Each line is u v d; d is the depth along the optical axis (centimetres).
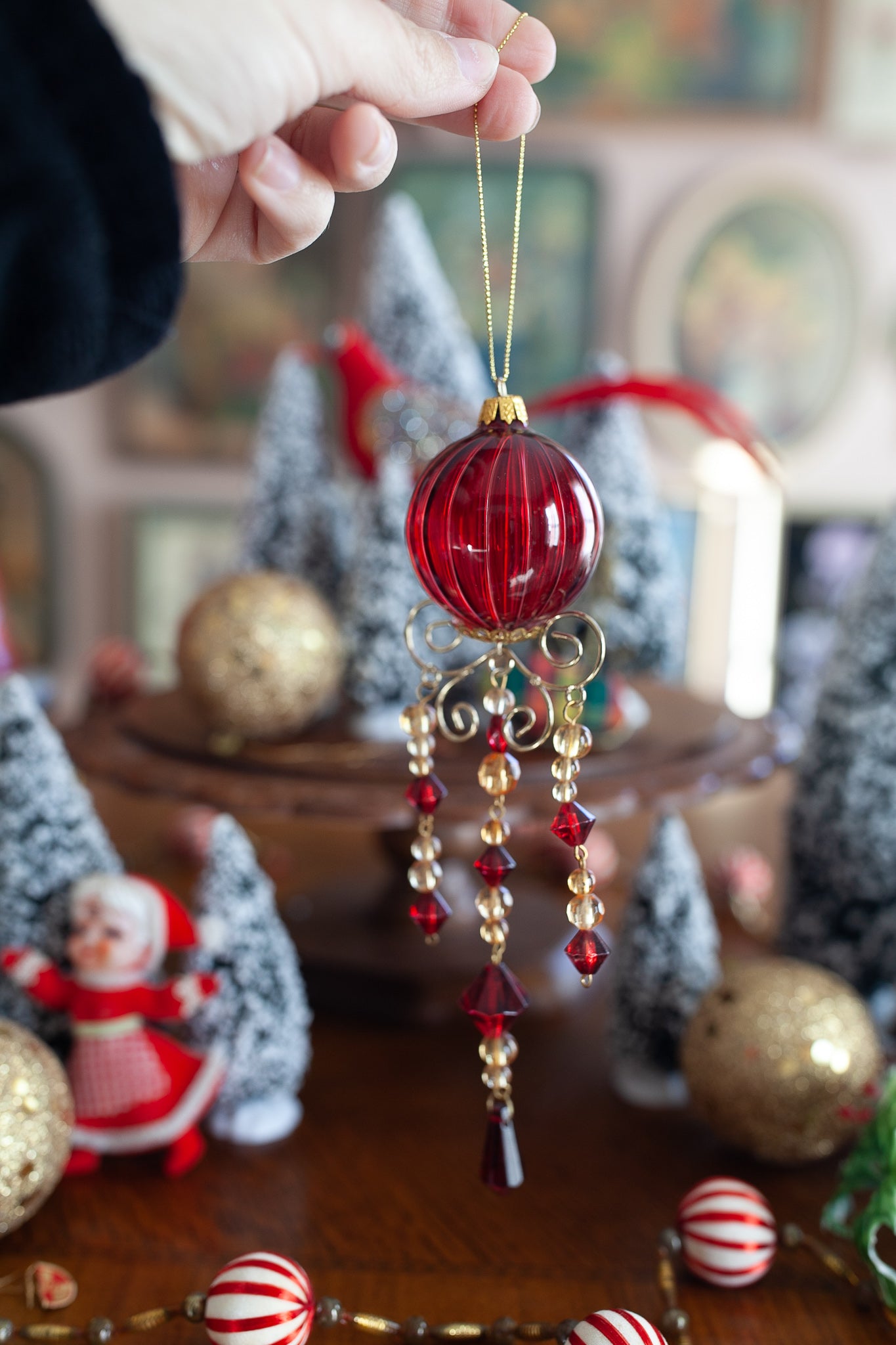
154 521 156
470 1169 55
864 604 63
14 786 56
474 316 149
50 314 37
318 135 47
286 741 63
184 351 153
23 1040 51
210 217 48
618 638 73
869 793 61
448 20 47
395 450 70
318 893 73
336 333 71
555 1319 48
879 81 142
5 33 36
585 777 59
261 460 78
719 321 150
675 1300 48
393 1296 49
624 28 142
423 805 46
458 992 65
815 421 153
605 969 69
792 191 145
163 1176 55
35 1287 48
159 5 38
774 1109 52
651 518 73
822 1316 49
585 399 66
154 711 69
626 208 148
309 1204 53
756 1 140
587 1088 60
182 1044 57
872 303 151
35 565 156
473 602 43
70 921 56
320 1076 61
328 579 77
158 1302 49
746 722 68
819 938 64
